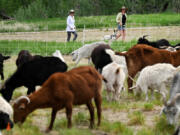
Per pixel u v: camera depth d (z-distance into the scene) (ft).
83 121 35.22
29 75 40.01
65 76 30.96
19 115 30.35
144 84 42.14
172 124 31.45
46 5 174.09
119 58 48.80
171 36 94.07
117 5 193.26
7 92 39.99
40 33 109.40
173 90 33.06
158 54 46.85
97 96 33.06
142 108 39.52
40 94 30.55
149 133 30.81
